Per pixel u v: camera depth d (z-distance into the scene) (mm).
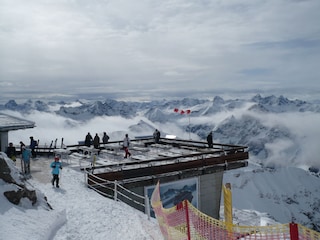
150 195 21469
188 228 9188
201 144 33031
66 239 11484
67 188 17828
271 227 7137
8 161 13984
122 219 14352
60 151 24516
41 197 14125
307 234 6352
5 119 24188
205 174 24078
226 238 8102
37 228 11039
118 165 20766
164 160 22625
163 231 11211
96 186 19172
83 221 13617
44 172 20859
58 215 12961
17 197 12312
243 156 25969
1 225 10156
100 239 12086
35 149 28109
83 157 26031
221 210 31438
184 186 23000
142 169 21016
